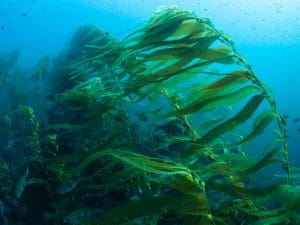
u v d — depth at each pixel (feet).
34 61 43.57
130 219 3.62
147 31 6.72
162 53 6.11
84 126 8.51
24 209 13.32
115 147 8.79
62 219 11.82
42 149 12.49
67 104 14.25
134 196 11.40
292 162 37.76
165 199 3.78
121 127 9.65
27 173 13.74
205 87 6.08
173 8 7.11
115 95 8.68
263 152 6.14
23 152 17.65
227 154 6.38
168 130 13.05
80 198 11.76
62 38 95.61
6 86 28.48
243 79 5.75
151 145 13.79
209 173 6.48
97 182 10.50
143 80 5.67
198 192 4.17
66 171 10.71
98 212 11.37
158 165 4.26
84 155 7.27
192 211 4.09
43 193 13.44
